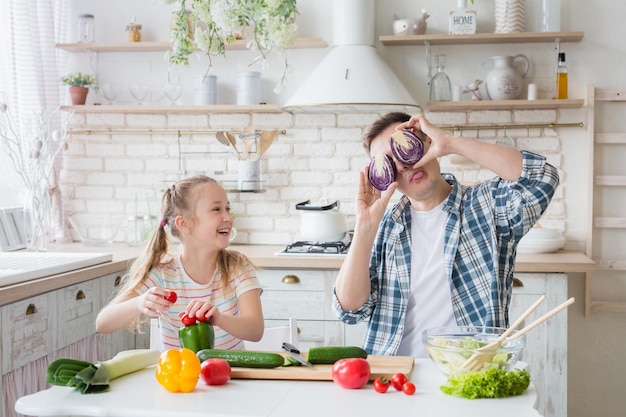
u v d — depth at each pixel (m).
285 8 1.89
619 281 3.93
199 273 2.43
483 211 2.25
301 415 1.45
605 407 3.94
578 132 3.93
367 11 3.84
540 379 3.38
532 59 3.96
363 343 2.32
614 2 3.90
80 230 4.36
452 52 4.02
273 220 4.20
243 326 2.14
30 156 3.62
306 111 4.07
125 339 3.68
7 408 2.64
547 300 3.36
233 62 4.21
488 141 4.00
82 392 1.61
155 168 4.30
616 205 3.91
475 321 2.20
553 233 3.72
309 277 3.54
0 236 3.67
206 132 4.24
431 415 1.44
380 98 3.65
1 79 3.88
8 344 2.64
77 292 3.15
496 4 3.87
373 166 2.16
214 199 2.41
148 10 4.28
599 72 3.92
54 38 4.16
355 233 2.14
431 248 2.27
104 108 4.09
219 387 1.66
